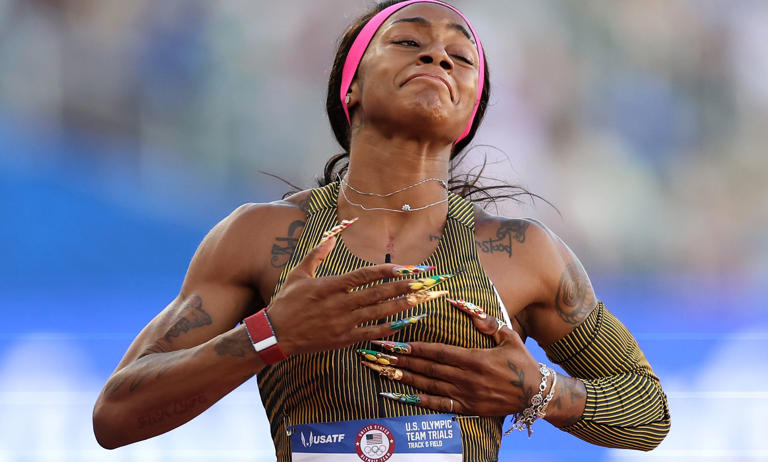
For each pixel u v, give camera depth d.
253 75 54.75
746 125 55.75
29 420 19.64
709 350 27.88
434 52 6.89
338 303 5.90
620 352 7.50
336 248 6.89
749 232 53.28
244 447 17.67
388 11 7.32
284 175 54.03
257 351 6.10
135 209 50.62
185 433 18.33
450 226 7.05
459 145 8.34
